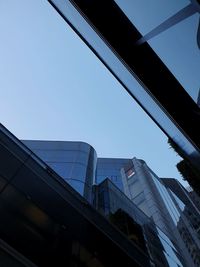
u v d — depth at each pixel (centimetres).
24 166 1237
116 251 1409
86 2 430
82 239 1230
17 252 840
